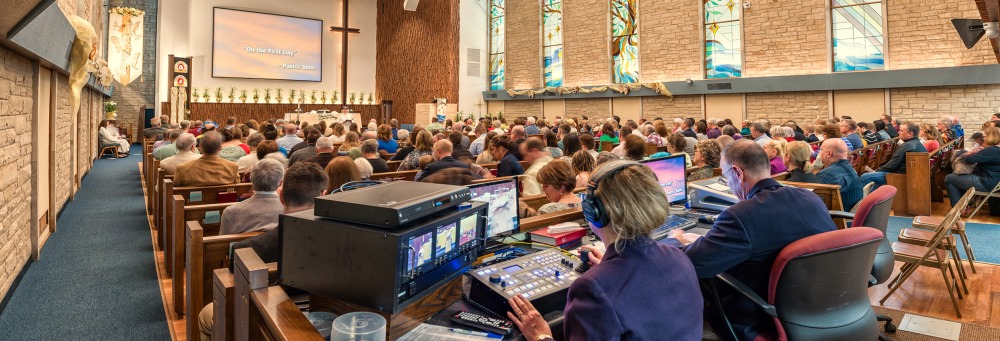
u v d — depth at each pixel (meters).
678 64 13.72
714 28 13.26
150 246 5.00
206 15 15.60
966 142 10.39
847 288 1.93
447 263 1.60
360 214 1.40
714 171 4.37
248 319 1.47
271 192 2.95
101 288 3.83
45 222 5.26
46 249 4.81
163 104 14.96
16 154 3.86
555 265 1.87
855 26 11.49
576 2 15.35
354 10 17.73
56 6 3.59
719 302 2.05
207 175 4.41
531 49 16.27
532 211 2.82
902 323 3.22
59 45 4.41
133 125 17.53
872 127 9.08
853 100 11.62
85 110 9.43
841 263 1.89
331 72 17.41
